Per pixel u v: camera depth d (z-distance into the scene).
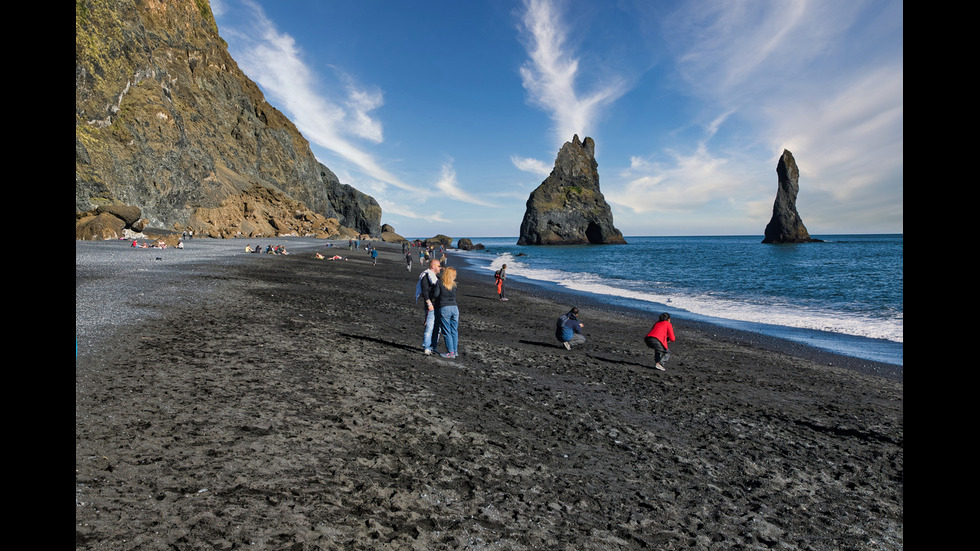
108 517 2.93
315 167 130.50
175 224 61.59
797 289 31.83
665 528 3.93
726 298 26.73
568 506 4.08
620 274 45.78
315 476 3.92
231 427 4.66
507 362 9.70
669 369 10.41
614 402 7.52
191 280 17.81
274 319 11.25
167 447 4.03
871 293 29.28
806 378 10.31
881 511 4.59
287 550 2.90
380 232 148.12
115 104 54.78
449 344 9.55
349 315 13.47
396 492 3.86
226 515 3.17
